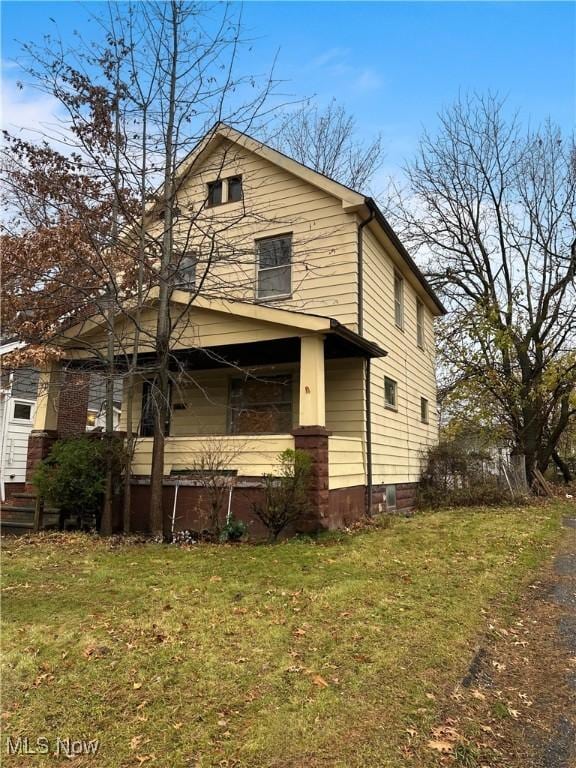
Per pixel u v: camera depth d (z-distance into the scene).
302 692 3.13
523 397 17.59
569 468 25.88
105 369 9.55
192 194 11.96
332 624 4.20
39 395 10.01
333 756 2.55
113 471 8.57
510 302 18.08
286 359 10.85
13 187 9.62
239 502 8.30
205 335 9.21
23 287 9.60
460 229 20.09
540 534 8.66
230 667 3.44
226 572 5.77
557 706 3.12
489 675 3.52
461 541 7.85
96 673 3.35
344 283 10.18
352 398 10.26
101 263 8.94
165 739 2.67
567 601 5.13
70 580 5.46
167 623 4.20
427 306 16.42
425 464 14.59
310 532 7.78
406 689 3.21
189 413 11.98
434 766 2.51
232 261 8.98
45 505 9.13
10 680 3.26
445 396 18.97
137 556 6.66
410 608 4.63
